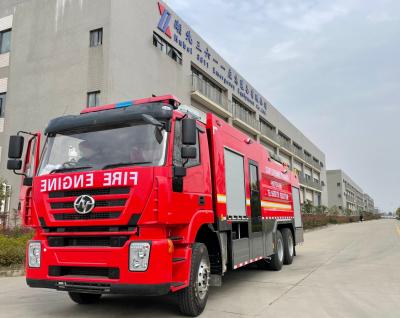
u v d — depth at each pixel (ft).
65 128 20.24
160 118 18.62
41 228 19.04
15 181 67.21
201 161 21.72
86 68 64.13
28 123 68.59
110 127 19.42
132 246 16.67
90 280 17.06
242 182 28.25
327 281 30.09
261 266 36.47
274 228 35.50
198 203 20.56
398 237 78.89
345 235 89.81
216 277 22.22
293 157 182.19
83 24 65.98
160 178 17.19
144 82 70.23
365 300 23.48
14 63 72.59
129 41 67.15
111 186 17.38
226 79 107.65
